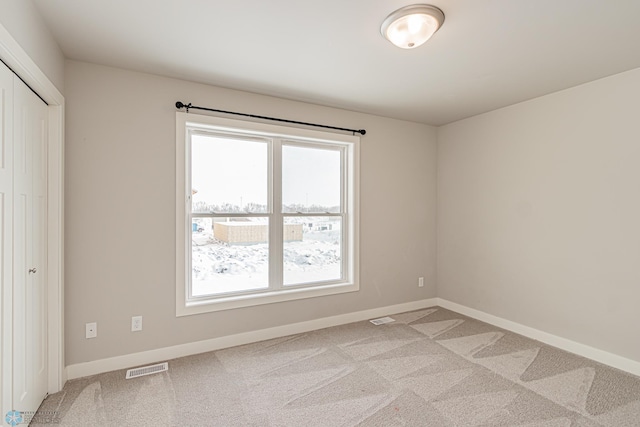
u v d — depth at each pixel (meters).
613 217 2.67
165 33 2.10
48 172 2.18
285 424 1.93
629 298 2.58
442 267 4.27
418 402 2.15
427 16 1.83
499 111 3.56
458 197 4.04
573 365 2.66
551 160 3.09
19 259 1.76
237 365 2.65
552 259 3.08
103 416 1.99
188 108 2.82
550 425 1.91
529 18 1.92
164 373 2.52
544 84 2.89
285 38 2.16
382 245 3.90
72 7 1.82
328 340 3.16
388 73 2.69
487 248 3.69
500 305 3.55
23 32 1.65
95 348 2.51
